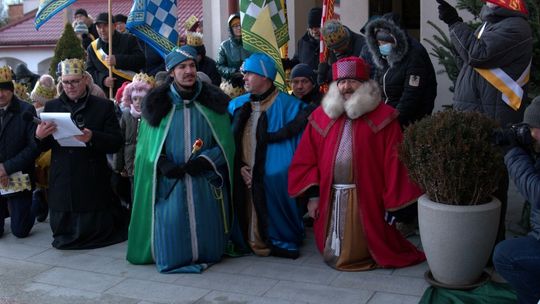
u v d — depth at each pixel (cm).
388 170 471
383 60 556
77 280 492
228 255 528
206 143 501
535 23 518
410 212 470
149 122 497
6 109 598
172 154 496
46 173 653
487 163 409
